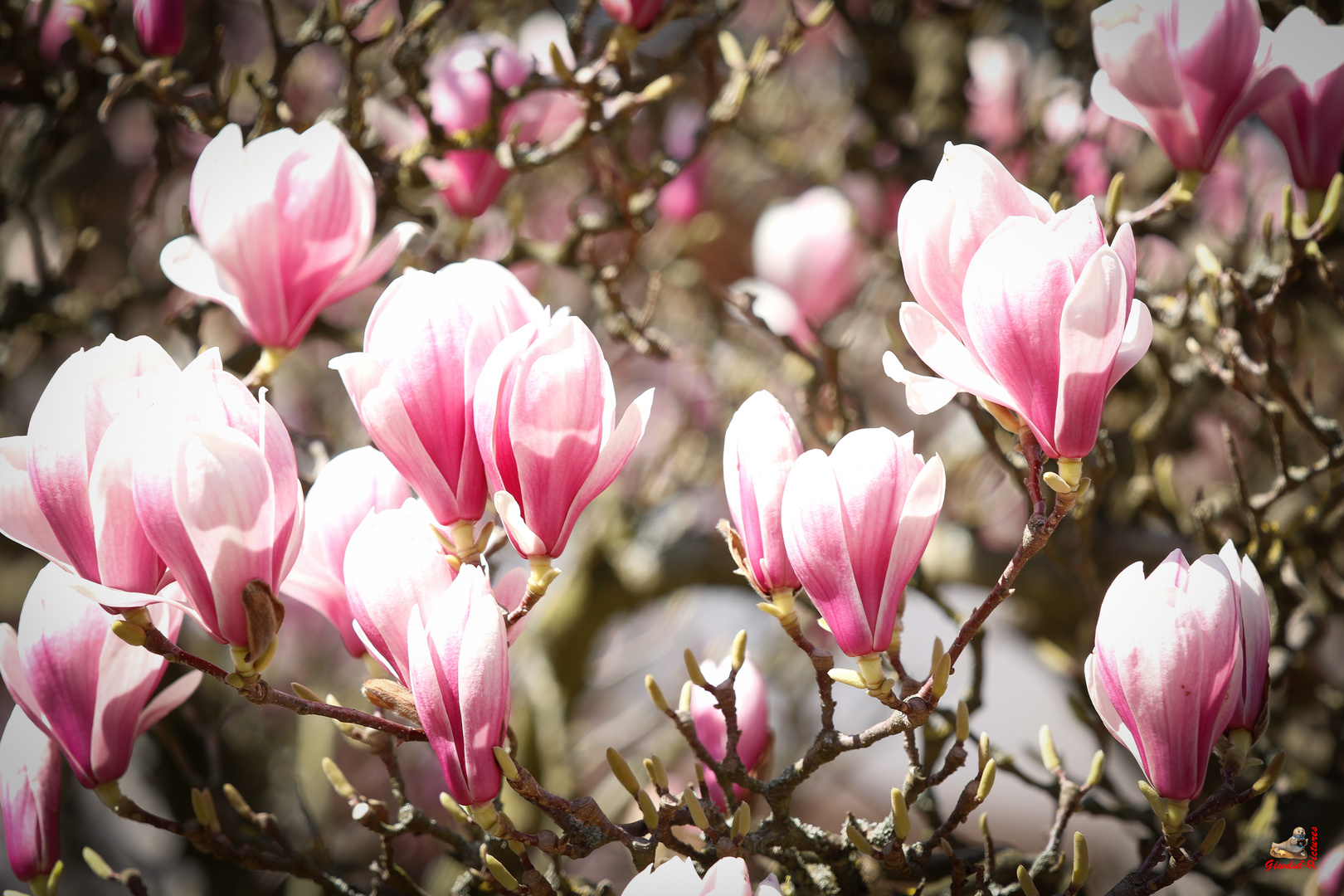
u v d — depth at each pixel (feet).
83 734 4.34
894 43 7.26
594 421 4.12
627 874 9.66
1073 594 7.02
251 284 4.43
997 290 4.05
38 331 6.72
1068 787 4.49
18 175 6.60
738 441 4.19
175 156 7.16
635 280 9.68
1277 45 4.56
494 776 4.12
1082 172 7.15
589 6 5.13
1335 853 4.92
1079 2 7.11
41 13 5.90
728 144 9.39
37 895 4.45
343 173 4.43
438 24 7.25
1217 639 4.09
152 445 4.03
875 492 4.09
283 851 4.62
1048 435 4.08
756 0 11.23
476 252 7.12
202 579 4.05
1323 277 4.79
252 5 8.39
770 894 4.09
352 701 9.96
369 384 4.15
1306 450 7.42
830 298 7.48
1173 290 6.89
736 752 4.34
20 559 8.72
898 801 4.22
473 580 4.11
